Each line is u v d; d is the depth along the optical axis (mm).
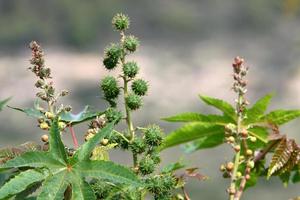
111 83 1350
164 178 1300
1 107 1462
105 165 1225
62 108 1310
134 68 1351
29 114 1312
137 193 1295
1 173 1328
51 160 1230
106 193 1281
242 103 1403
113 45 1356
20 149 1306
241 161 1397
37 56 1306
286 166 1463
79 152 1237
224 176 1436
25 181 1207
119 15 1357
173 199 1364
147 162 1300
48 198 1208
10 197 1243
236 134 1403
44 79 1307
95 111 1350
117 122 1337
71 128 1319
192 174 1358
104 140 1311
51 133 1241
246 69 1397
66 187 1218
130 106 1340
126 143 1336
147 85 1369
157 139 1329
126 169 1217
